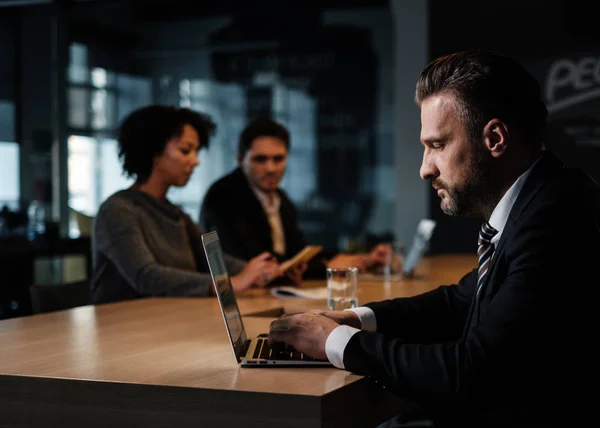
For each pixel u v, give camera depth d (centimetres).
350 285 228
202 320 219
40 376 146
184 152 311
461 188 153
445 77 152
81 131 744
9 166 734
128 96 763
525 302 137
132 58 763
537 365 136
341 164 747
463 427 144
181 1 750
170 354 168
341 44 739
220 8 754
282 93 756
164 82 766
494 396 137
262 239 382
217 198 381
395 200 705
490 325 138
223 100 764
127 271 281
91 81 749
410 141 663
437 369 137
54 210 733
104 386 141
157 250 297
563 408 137
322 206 754
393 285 305
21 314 469
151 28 759
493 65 150
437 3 638
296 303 256
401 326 185
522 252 141
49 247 528
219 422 134
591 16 603
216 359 162
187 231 323
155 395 138
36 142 735
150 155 308
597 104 604
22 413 147
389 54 730
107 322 216
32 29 736
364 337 148
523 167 151
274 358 156
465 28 631
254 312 233
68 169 739
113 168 750
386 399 152
